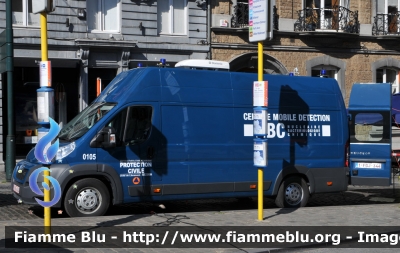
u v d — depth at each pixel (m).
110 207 12.31
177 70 11.02
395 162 13.71
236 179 11.36
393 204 12.79
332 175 12.42
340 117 12.63
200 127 11.05
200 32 21.78
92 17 20.19
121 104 10.45
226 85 11.40
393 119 14.71
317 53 23.91
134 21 20.59
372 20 24.94
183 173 10.88
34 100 19.42
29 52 18.81
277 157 11.78
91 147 10.14
